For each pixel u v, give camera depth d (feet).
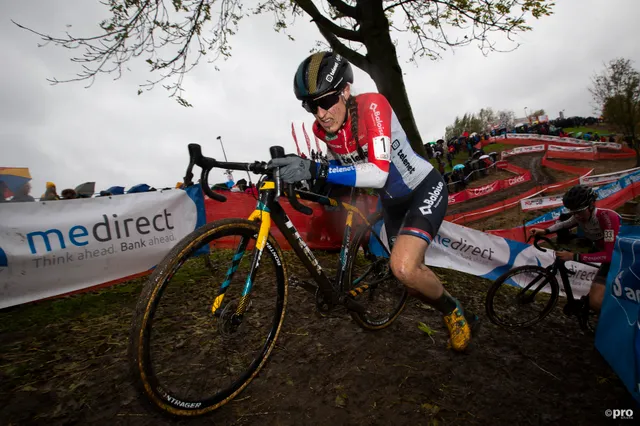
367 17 15.11
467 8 15.92
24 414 4.43
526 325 8.63
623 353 4.83
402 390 5.32
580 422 5.04
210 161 4.31
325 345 6.35
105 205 9.45
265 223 4.65
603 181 29.22
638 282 4.68
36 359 5.75
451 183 55.47
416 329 7.43
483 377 5.93
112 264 9.53
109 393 4.86
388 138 4.81
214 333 6.44
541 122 120.98
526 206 32.68
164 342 6.04
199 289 8.87
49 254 8.48
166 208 10.56
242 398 4.85
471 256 12.01
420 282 5.35
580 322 8.54
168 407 3.82
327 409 4.78
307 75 4.79
